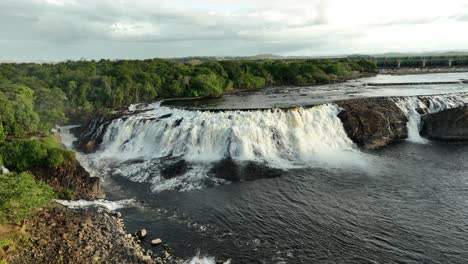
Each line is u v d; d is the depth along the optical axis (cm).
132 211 3388
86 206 3431
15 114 4906
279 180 4116
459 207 3388
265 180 4122
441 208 3375
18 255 2467
